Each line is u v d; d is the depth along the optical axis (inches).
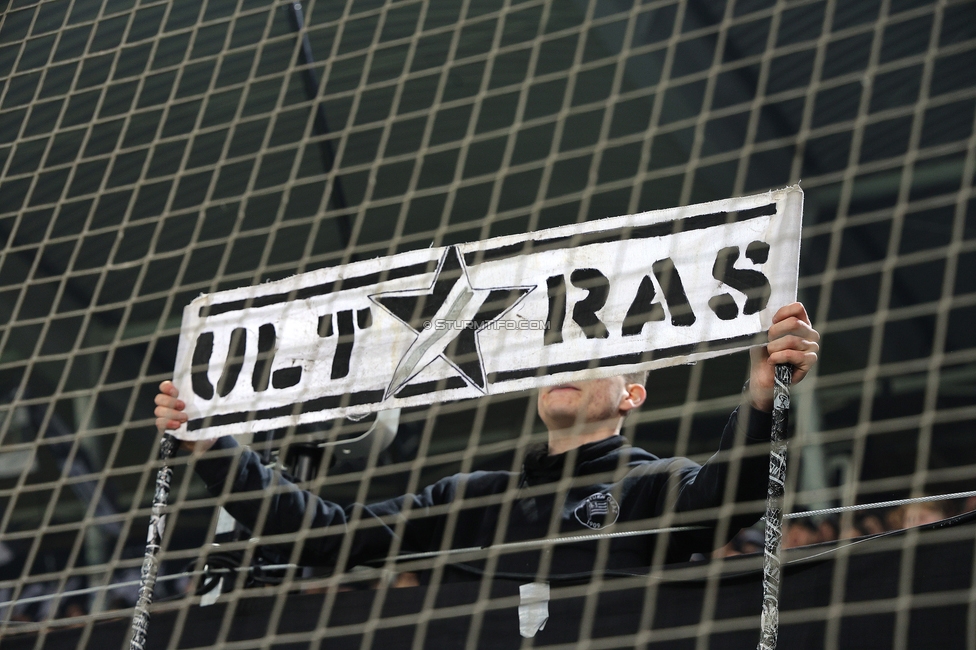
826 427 832.9
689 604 248.5
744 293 250.2
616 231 268.2
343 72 666.2
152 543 285.1
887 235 784.9
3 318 723.4
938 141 720.3
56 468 808.3
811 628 237.8
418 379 276.8
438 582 275.6
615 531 275.7
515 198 744.3
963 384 816.3
